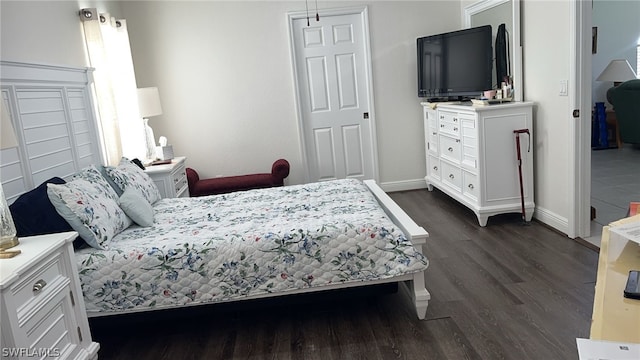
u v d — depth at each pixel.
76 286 2.13
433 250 3.53
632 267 1.21
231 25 5.11
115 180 3.12
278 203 3.21
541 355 2.13
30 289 1.79
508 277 2.96
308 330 2.55
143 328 2.72
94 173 2.94
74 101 3.36
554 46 3.51
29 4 2.99
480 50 4.27
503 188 3.93
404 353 2.25
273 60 5.20
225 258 2.42
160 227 2.87
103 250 2.46
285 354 2.33
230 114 5.27
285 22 5.13
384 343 2.35
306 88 5.32
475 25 4.85
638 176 5.22
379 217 2.63
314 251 2.44
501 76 4.27
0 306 1.62
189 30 5.09
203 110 5.24
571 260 3.12
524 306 2.58
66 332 2.02
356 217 2.64
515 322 2.43
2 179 2.49
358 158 5.50
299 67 5.27
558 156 3.59
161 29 5.06
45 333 1.85
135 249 2.45
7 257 1.83
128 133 4.40
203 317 2.81
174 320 2.80
